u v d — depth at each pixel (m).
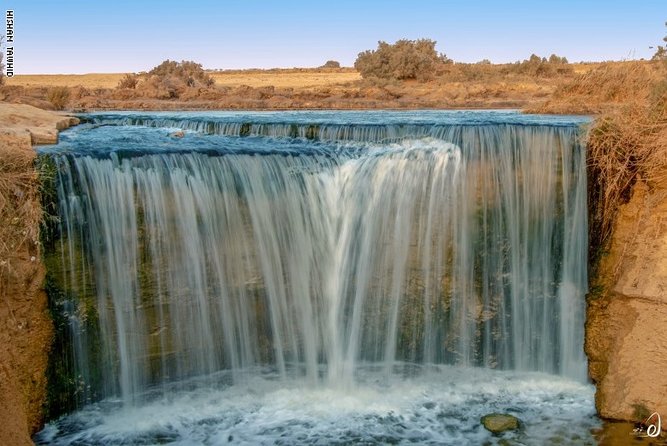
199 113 18.95
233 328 9.51
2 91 20.84
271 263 9.59
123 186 8.86
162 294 9.13
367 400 9.40
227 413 9.08
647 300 8.48
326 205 9.84
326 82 38.41
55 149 9.46
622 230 9.10
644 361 8.44
